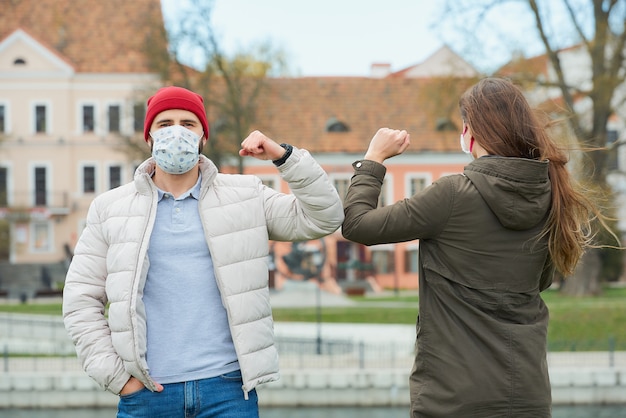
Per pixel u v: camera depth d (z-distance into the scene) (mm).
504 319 3465
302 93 53062
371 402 18062
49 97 54875
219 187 3934
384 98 53312
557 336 24312
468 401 3355
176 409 3725
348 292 44125
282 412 17906
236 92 41469
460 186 3496
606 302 31078
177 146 3725
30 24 56688
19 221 53844
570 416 17578
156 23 41250
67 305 3887
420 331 3518
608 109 33000
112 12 57375
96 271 3914
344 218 3709
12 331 25922
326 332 25234
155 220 3857
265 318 3861
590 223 3705
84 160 55094
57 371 18938
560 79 32875
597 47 32656
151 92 43000
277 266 43125
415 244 49750
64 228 55094
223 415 3727
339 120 51750
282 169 3754
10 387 18391
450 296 3469
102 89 55031
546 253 3551
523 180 3430
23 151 54781
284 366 18812
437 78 33312
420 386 3482
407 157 51062
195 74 42062
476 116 3588
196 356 3742
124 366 3740
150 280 3809
